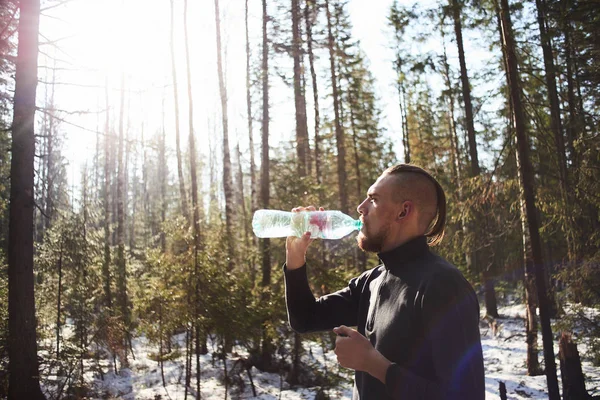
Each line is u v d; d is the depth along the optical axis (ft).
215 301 29.89
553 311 47.88
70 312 38.22
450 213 36.47
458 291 4.92
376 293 5.80
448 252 37.04
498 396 30.30
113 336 36.78
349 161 81.30
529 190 28.14
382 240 5.80
